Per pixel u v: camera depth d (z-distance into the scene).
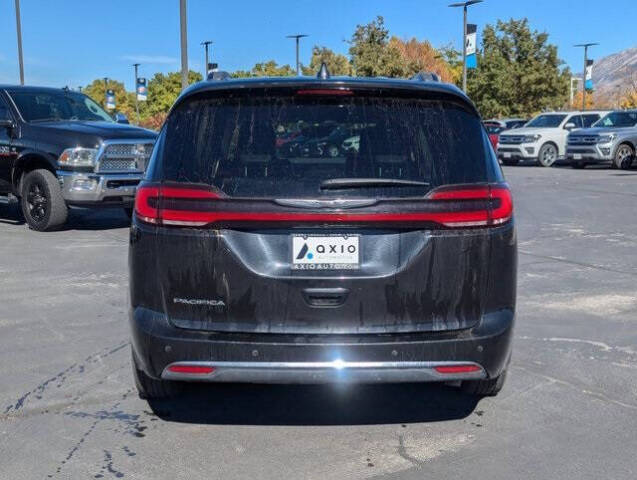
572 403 4.46
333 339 3.50
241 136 3.64
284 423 4.18
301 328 3.51
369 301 3.50
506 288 3.67
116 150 10.91
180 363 3.54
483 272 3.59
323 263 3.50
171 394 4.35
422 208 3.50
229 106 3.72
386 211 3.47
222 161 3.59
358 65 41.84
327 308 3.50
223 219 3.49
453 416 4.27
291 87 3.69
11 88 11.79
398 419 4.23
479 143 3.72
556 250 9.58
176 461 3.72
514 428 4.11
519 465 3.67
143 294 3.64
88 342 5.62
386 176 3.56
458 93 3.77
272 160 3.58
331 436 4.01
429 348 3.50
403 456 3.77
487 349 3.57
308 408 4.39
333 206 3.46
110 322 6.19
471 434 4.04
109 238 10.62
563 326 6.10
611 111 25.62
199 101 3.75
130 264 3.72
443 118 3.72
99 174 10.77
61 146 10.79
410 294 3.52
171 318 3.59
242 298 3.51
